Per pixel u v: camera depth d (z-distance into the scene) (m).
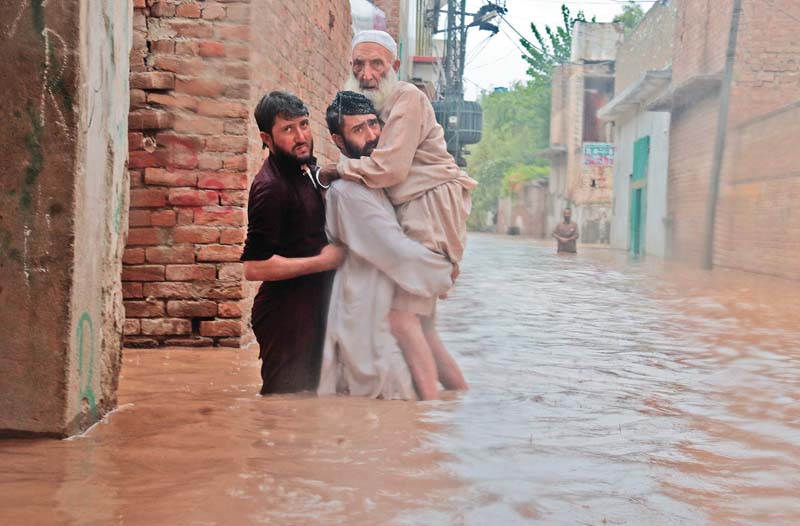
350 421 3.46
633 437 3.32
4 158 3.08
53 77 3.07
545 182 48.12
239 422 3.43
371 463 2.84
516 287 11.59
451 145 32.28
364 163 4.02
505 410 3.77
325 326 4.16
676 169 23.78
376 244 3.98
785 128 15.89
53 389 3.13
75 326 3.19
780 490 2.67
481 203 58.12
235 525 2.26
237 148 6.10
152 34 6.06
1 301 3.11
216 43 6.08
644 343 6.21
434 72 28.69
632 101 28.36
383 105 4.22
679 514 2.43
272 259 4.00
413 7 27.97
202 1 6.07
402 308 4.05
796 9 18.77
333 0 9.55
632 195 29.81
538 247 29.73
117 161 3.62
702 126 21.38
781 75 19.05
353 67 4.30
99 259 3.43
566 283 12.61
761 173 16.75
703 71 21.19
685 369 5.07
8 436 3.13
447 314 7.91
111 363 3.62
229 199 6.08
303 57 8.06
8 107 3.07
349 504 2.43
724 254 18.62
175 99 6.07
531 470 2.82
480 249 27.53
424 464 2.84
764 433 3.43
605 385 4.50
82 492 2.52
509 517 2.36
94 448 3.02
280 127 4.07
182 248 6.08
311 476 2.68
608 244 37.50
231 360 5.42
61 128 3.08
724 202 18.83
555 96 43.88
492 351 5.67
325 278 4.23
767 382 4.64
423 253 3.99
